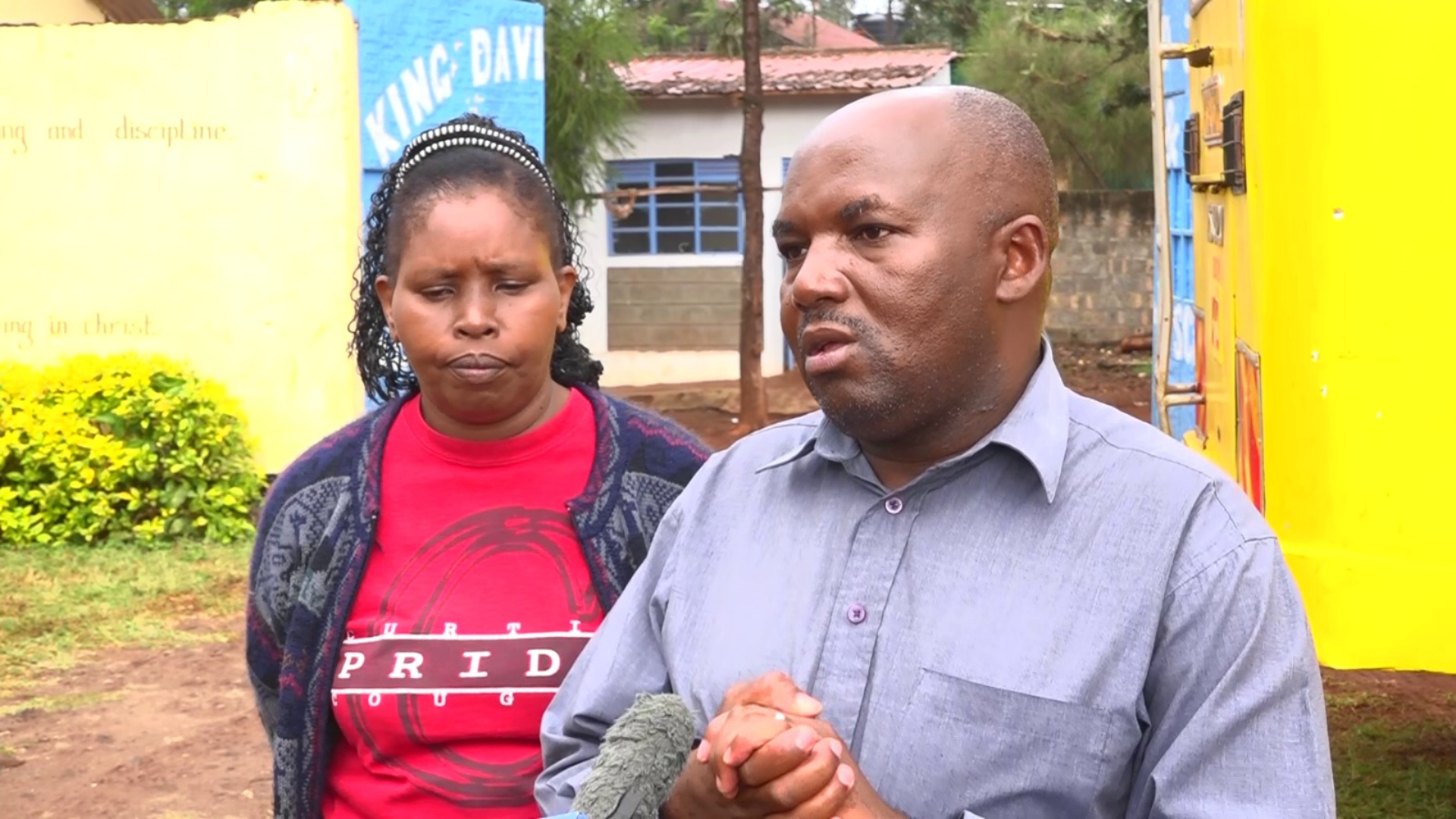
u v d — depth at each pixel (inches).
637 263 685.3
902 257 68.4
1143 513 68.2
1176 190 284.8
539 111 473.7
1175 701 66.9
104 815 200.8
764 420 542.6
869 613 70.6
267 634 98.8
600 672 80.4
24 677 258.7
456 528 96.1
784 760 62.7
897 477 73.5
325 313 380.5
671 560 79.7
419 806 92.8
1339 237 132.8
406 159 99.7
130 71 379.2
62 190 382.0
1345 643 131.1
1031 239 70.7
